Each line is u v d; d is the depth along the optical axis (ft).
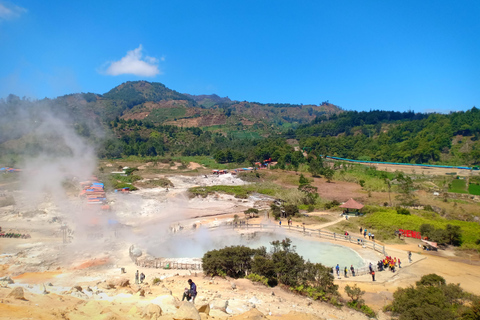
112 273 124.26
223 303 76.59
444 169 478.18
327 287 110.93
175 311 64.49
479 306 84.89
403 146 573.74
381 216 213.25
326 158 622.13
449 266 142.51
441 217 226.58
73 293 77.77
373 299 109.91
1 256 142.31
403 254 157.89
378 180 392.88
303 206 267.80
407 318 88.38
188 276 121.70
